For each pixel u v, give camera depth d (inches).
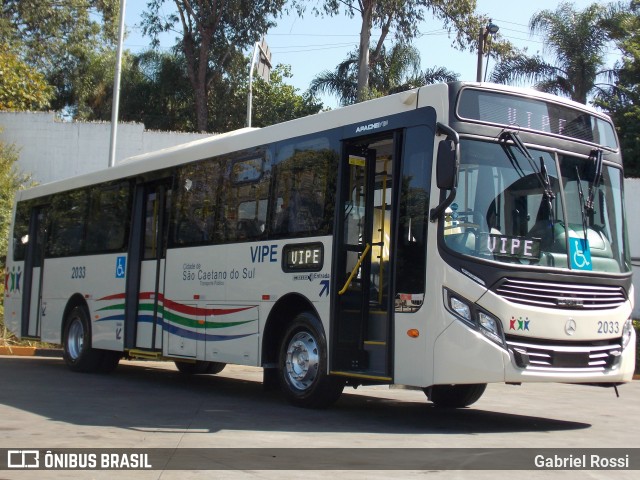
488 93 363.3
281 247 425.7
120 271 565.0
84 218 623.2
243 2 1604.3
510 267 343.9
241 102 1759.4
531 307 344.5
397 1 1374.3
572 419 422.9
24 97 1237.7
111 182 595.2
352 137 393.7
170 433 333.7
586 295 359.9
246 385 554.3
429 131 357.4
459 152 344.2
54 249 660.1
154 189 552.4
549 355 347.3
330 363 387.2
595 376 357.7
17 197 733.9
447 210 346.3
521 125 368.2
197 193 500.1
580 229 369.7
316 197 408.2
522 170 361.7
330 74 1482.5
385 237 388.5
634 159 1229.7
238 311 451.8
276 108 1793.8
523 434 356.2
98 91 1774.1
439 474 263.0
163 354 513.3
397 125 372.8
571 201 371.9
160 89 1765.5
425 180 355.3
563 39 1373.0
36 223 702.5
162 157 539.5
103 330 581.0
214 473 258.1
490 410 451.2
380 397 505.7
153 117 1791.3
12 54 1310.3
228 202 471.5
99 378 571.8
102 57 1776.6
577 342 355.3
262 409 414.0
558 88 1382.9
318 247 400.8
